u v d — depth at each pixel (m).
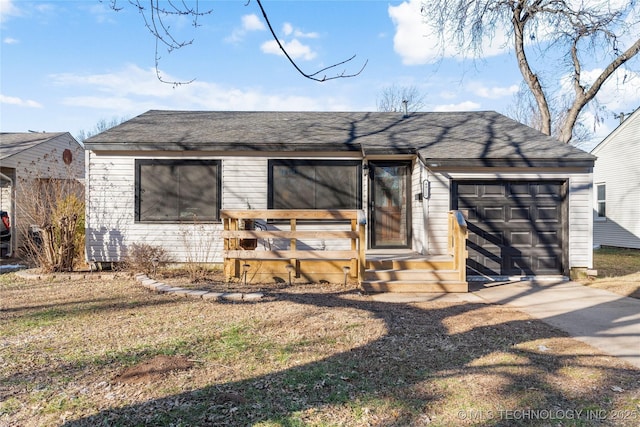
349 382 3.47
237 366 3.79
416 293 7.50
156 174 9.31
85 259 9.38
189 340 4.49
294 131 10.27
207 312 5.67
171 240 9.33
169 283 7.54
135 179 9.27
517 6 15.10
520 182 8.93
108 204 9.27
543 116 15.45
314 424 2.78
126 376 3.52
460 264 7.68
